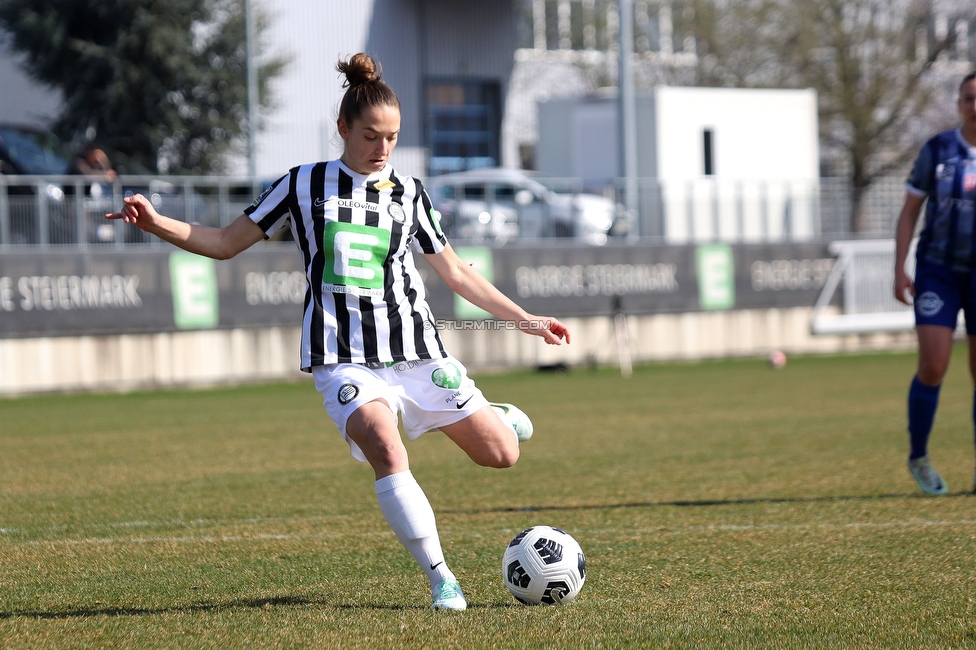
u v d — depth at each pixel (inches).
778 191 3395.7
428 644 514.9
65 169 2915.8
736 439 1435.8
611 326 2965.1
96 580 690.2
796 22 5201.8
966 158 905.5
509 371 2832.2
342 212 580.4
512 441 600.4
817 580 654.5
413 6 5196.9
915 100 5108.3
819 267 3218.5
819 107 5246.1
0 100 4325.8
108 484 1144.8
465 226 2933.1
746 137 3747.5
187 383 2559.1
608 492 1032.2
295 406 2101.4
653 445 1395.2
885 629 540.1
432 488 1079.6
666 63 5703.7
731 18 5433.1
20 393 2401.6
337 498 1031.0
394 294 588.4
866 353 3191.4
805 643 515.5
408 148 5211.6
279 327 2664.9
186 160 4264.3
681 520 871.7
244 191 2755.9
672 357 3034.0
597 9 5959.6
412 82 5211.6
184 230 578.2
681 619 562.6
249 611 595.8
